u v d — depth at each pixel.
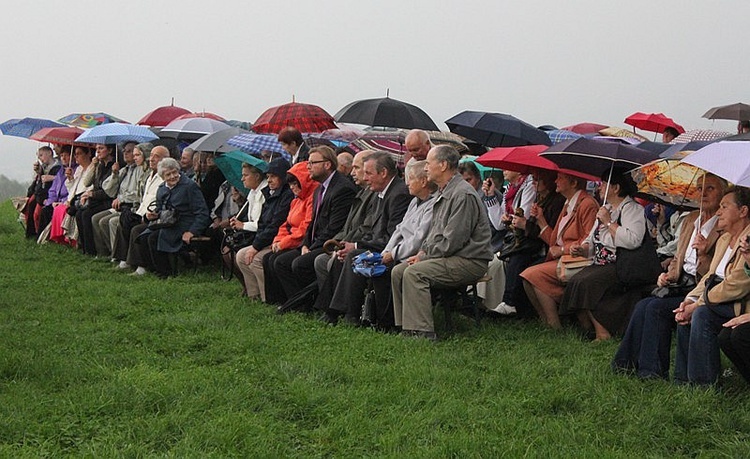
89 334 8.18
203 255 12.46
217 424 5.52
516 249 8.96
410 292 8.09
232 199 12.02
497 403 6.06
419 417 5.74
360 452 5.25
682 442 5.41
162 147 12.62
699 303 6.36
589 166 8.35
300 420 5.82
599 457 5.09
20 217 17.22
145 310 9.43
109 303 9.73
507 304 8.95
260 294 10.03
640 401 6.08
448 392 6.31
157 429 5.45
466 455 5.10
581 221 8.38
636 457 5.11
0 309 9.40
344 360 7.20
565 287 8.37
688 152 7.06
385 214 8.97
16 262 12.91
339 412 5.90
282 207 10.05
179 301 9.98
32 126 16.05
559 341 7.94
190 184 11.86
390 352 7.50
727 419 5.67
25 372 6.60
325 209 9.55
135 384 6.32
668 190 7.30
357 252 8.77
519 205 9.45
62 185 15.20
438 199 8.31
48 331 8.26
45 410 5.76
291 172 9.89
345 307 8.72
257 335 8.16
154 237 11.73
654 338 6.67
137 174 13.06
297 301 9.36
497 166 9.11
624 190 7.95
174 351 7.64
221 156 11.60
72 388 6.26
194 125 14.59
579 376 6.64
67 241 14.72
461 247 8.18
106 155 13.80
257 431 5.46
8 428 5.42
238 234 10.76
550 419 5.81
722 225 6.21
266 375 6.73
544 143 11.26
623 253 7.86
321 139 13.94
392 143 13.41
